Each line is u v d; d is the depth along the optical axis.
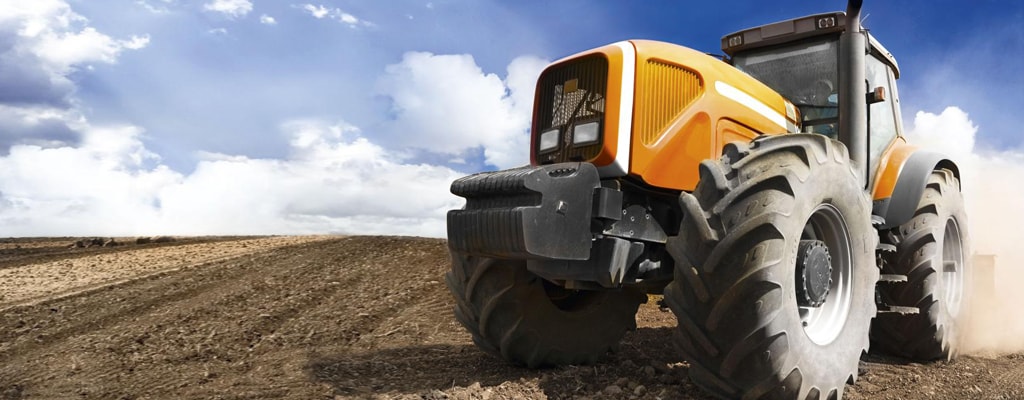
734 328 3.12
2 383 4.26
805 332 3.33
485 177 3.49
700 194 3.27
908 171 4.75
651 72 3.55
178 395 3.80
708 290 3.15
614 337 4.60
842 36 4.24
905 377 4.22
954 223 5.25
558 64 3.81
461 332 6.13
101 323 6.64
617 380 3.85
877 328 4.98
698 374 3.32
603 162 3.46
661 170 3.52
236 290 8.52
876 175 4.82
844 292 3.74
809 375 3.27
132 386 4.07
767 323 3.07
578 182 3.37
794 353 3.16
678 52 3.75
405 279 9.24
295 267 10.35
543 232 3.20
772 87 4.87
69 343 5.71
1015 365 4.79
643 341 5.48
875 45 4.93
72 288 9.13
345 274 9.69
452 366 4.45
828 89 4.64
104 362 4.89
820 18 4.60
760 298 3.07
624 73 3.49
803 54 4.78
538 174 3.22
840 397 3.54
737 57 5.10
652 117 3.53
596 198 3.42
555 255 3.24
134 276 10.09
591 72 3.64
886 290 4.84
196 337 5.91
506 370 4.29
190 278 9.54
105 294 8.39
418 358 4.79
